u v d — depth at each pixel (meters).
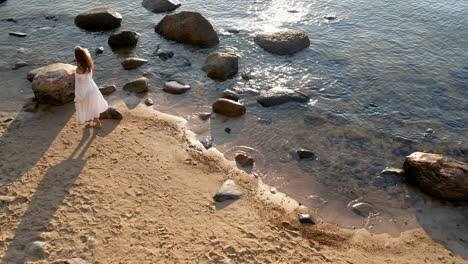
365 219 7.25
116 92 10.73
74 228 6.36
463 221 7.14
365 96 10.87
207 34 13.34
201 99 10.66
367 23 15.02
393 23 14.99
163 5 16.05
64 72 9.94
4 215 6.54
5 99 10.16
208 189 7.55
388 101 10.66
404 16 15.55
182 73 11.82
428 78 11.59
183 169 8.04
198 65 12.27
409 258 6.39
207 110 10.20
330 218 7.25
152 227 6.51
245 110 10.18
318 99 10.74
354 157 8.80
